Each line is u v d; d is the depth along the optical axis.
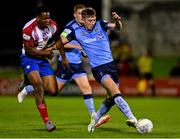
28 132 33.06
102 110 33.97
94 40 33.31
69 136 30.92
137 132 33.25
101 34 33.50
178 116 47.97
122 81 81.81
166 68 109.38
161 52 121.25
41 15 33.53
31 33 33.94
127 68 83.50
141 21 122.38
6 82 81.94
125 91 82.00
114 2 122.38
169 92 81.56
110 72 33.09
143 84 81.56
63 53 34.81
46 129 35.09
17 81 81.44
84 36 33.44
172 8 122.56
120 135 31.45
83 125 38.47
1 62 114.19
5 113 49.78
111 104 33.94
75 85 80.50
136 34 121.56
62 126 37.56
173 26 121.94
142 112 52.72
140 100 73.25
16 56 114.81
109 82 32.44
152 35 121.94
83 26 33.75
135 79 81.75
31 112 50.97
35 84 33.75
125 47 86.69
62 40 34.38
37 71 34.12
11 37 126.00
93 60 33.19
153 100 73.25
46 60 35.56
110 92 32.53
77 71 38.84
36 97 33.75
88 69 68.06
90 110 38.44
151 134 32.03
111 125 38.28
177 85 81.31
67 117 45.97
